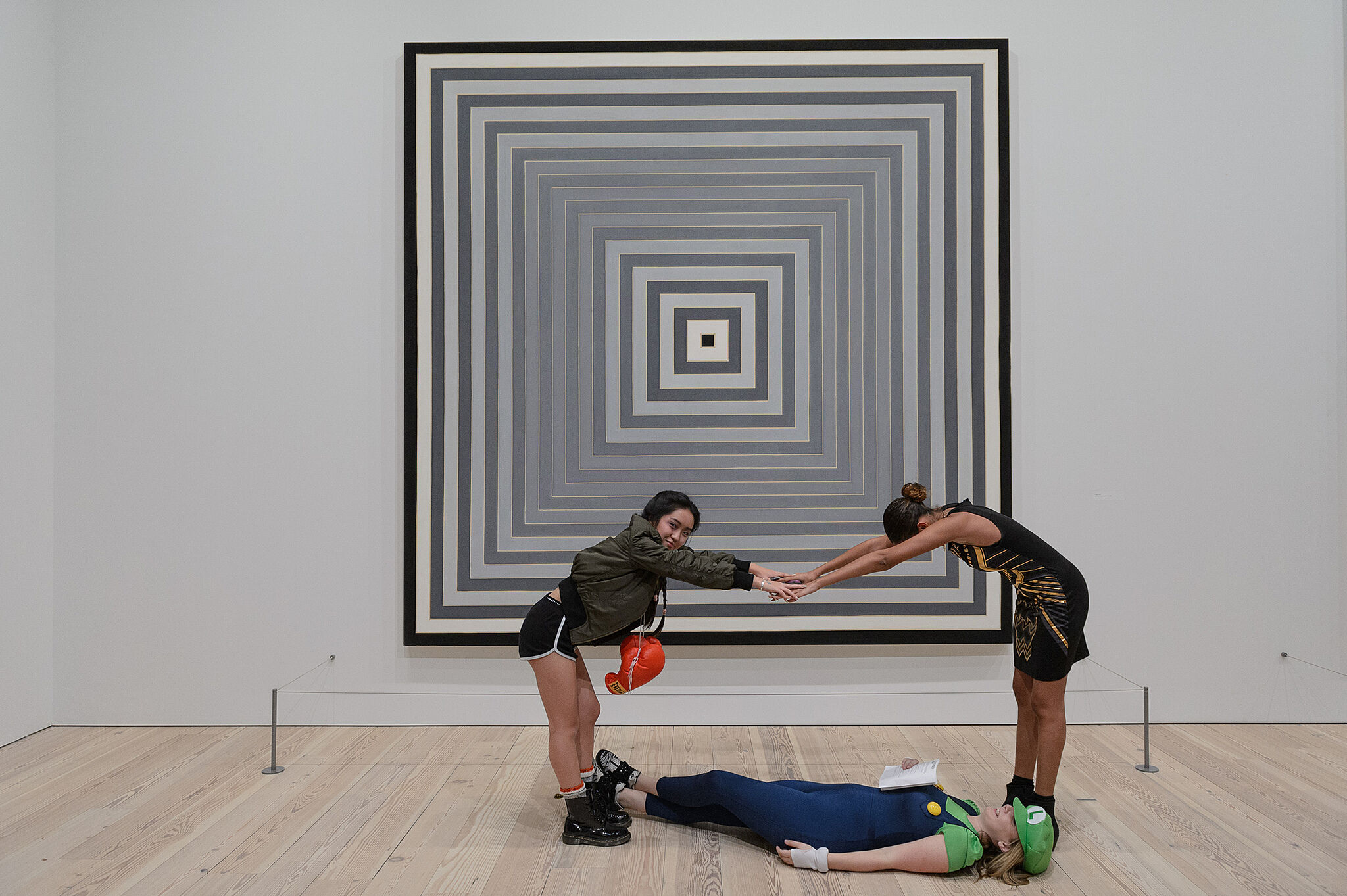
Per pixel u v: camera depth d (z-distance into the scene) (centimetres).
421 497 391
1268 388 397
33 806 302
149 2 398
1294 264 397
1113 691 393
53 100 398
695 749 364
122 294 398
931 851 250
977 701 393
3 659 368
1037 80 398
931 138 393
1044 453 396
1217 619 396
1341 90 396
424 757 354
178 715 397
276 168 398
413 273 392
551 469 394
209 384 398
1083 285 396
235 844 272
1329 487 396
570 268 395
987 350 392
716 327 395
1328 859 261
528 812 299
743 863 262
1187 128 397
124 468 397
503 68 395
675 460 394
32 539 386
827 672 395
